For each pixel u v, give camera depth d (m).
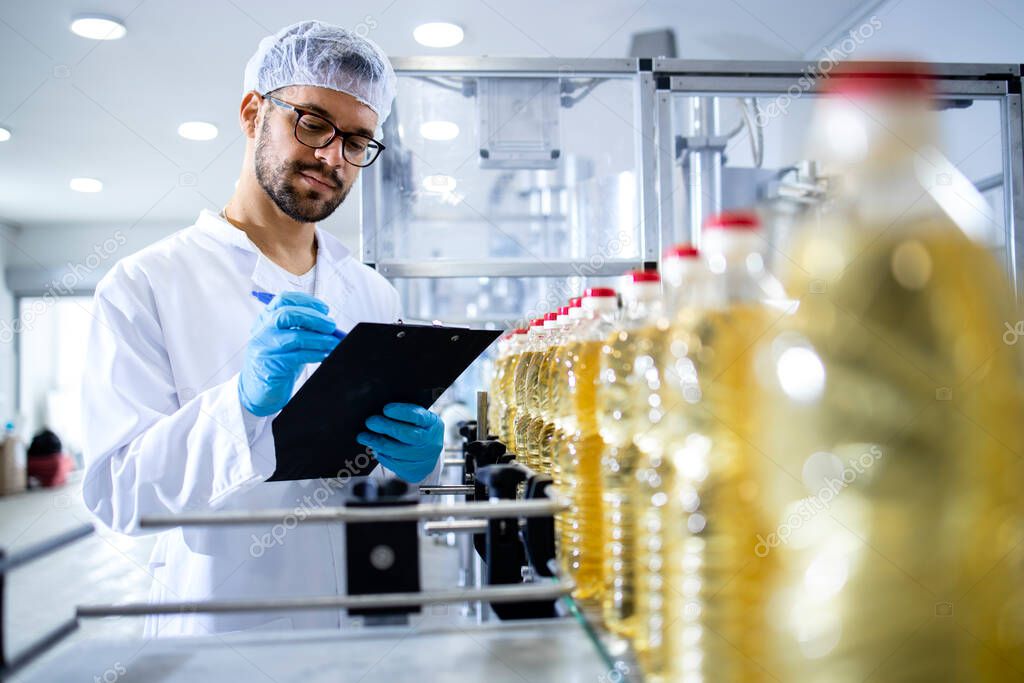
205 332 1.29
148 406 1.20
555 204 2.00
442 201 1.97
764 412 0.45
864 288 0.42
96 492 1.18
